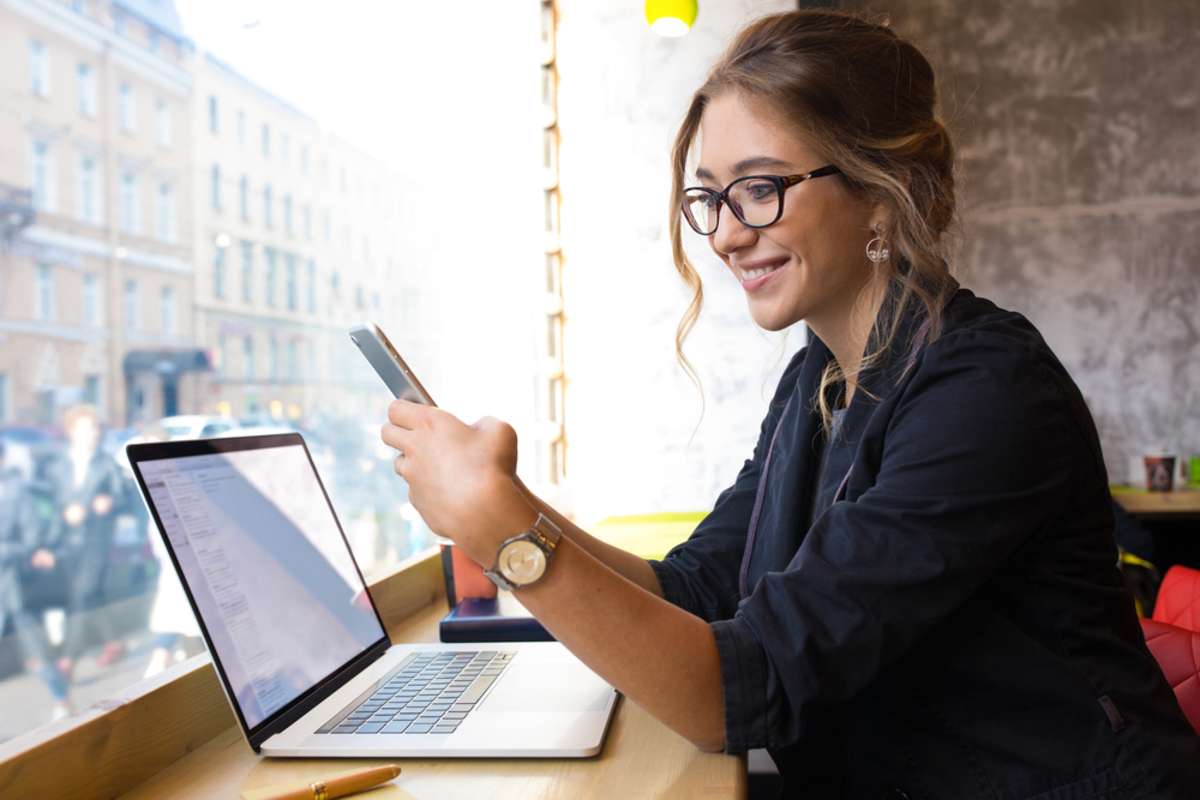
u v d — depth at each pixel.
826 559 0.73
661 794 0.65
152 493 0.76
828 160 0.86
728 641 0.72
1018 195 3.75
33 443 2.43
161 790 0.69
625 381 2.41
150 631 1.26
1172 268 3.71
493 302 2.44
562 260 2.43
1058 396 0.77
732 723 0.70
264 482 0.95
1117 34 3.70
